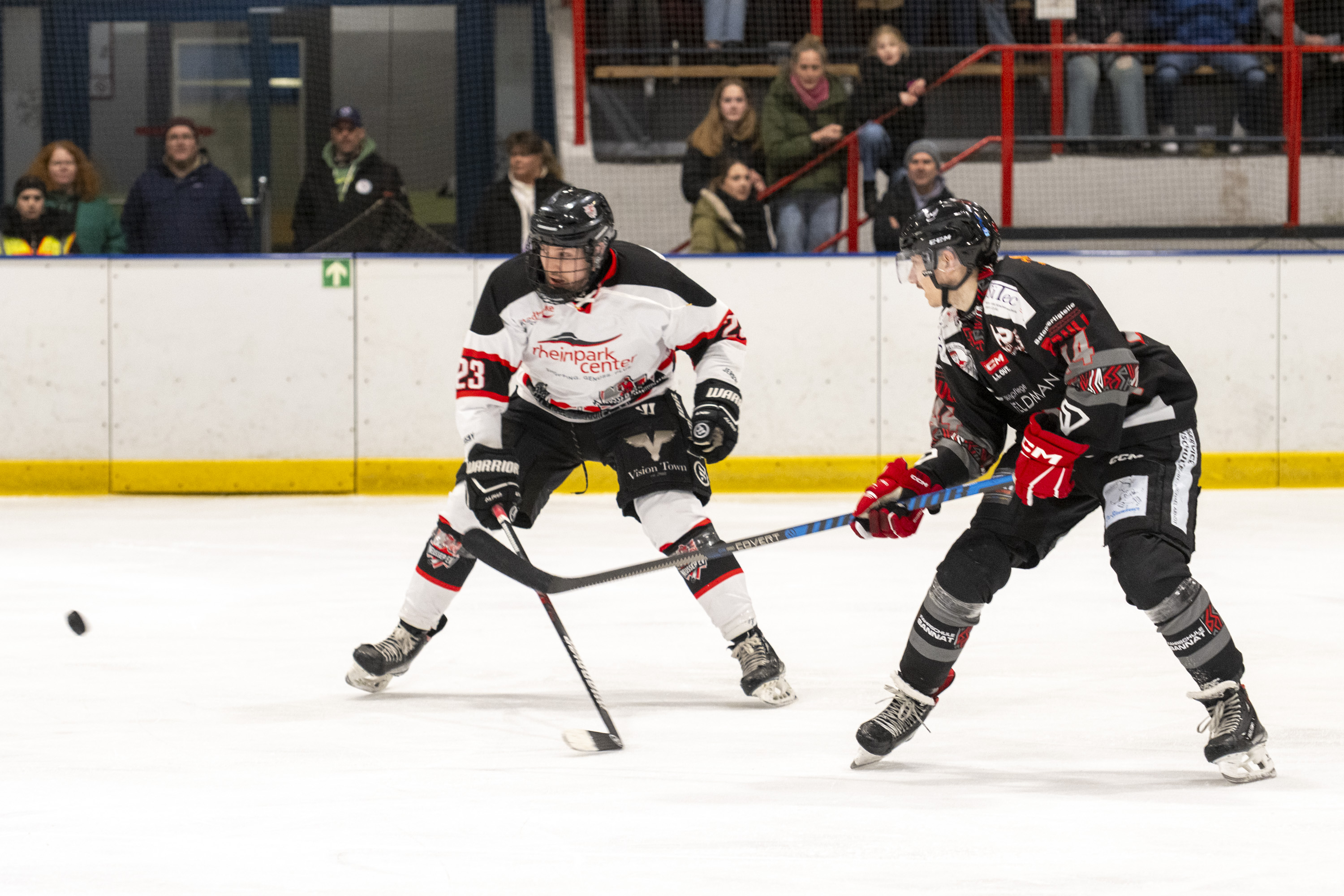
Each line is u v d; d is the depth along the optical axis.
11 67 18.66
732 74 17.69
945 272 4.61
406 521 11.86
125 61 18.66
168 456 13.86
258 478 13.85
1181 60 16.89
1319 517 11.66
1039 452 4.41
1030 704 5.65
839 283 13.74
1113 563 4.56
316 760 4.91
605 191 17.64
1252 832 3.97
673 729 5.36
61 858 3.81
